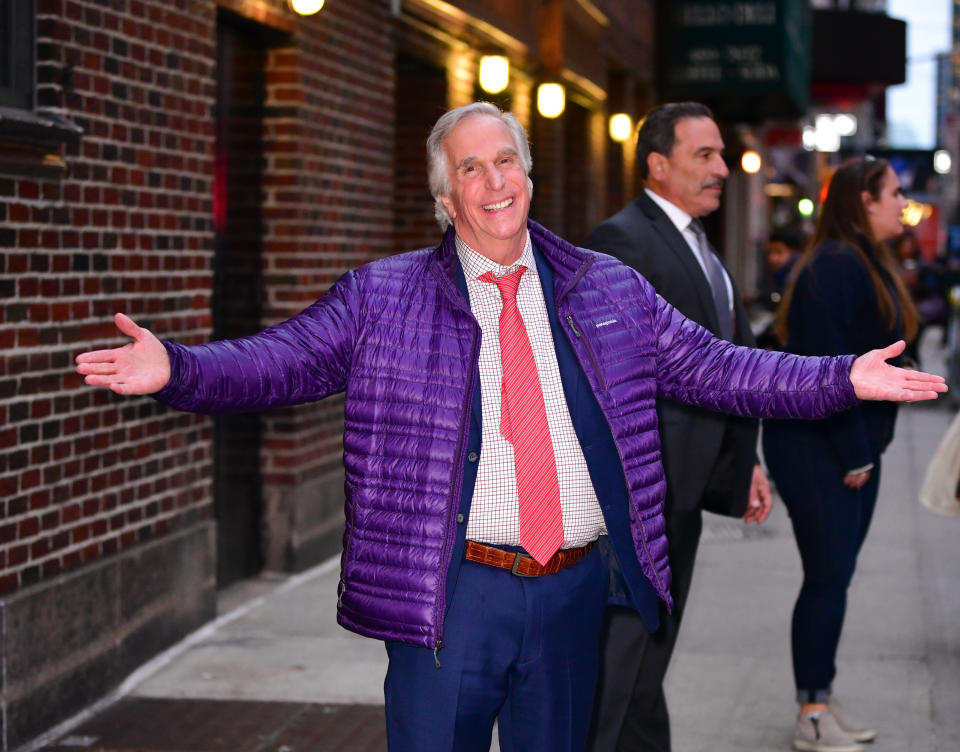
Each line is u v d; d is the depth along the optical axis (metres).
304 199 7.44
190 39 6.09
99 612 5.30
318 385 3.03
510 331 3.07
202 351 2.86
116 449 5.48
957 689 5.58
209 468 6.41
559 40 11.77
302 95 7.36
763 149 33.94
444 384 2.97
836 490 4.79
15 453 4.76
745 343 4.46
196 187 6.17
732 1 17.16
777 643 6.27
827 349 4.83
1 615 4.62
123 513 5.55
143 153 5.65
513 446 3.01
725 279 4.43
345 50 8.00
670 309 3.29
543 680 3.08
